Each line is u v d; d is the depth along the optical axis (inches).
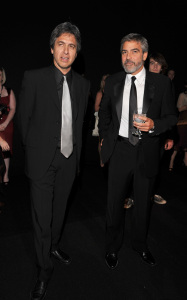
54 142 73.3
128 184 84.7
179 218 124.5
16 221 116.4
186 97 188.2
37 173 73.5
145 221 86.7
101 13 178.9
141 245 91.1
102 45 184.1
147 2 194.1
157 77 78.5
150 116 78.0
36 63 159.5
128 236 108.2
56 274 85.4
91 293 78.5
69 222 117.6
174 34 213.0
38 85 71.4
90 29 177.3
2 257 92.6
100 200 140.3
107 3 179.6
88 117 138.9
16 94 156.0
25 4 149.8
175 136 106.4
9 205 130.3
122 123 80.6
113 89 80.0
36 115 73.2
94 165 195.2
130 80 78.0
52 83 71.7
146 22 197.3
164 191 154.3
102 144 85.6
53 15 160.4
